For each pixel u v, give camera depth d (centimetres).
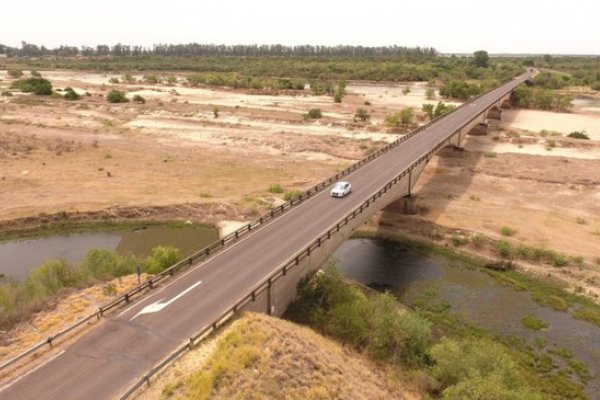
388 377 3281
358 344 3591
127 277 4147
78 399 2384
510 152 9769
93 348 2780
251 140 10569
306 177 8225
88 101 15550
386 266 5528
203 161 9138
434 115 12838
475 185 7912
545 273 5250
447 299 4825
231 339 2764
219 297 3338
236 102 16025
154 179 8075
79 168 8588
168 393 2388
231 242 4306
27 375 2561
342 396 2694
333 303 3953
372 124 12181
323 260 4247
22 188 7519
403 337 3631
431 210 6838
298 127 11944
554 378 3712
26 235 6244
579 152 9838
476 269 5441
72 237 6234
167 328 2969
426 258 5722
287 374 2655
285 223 4753
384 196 5509
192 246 5956
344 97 17500
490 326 4381
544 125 12825
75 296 3691
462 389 2902
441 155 9512
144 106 14650
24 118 12506
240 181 7994
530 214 6756
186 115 13262
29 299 3750
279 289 3559
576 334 4272
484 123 11112
